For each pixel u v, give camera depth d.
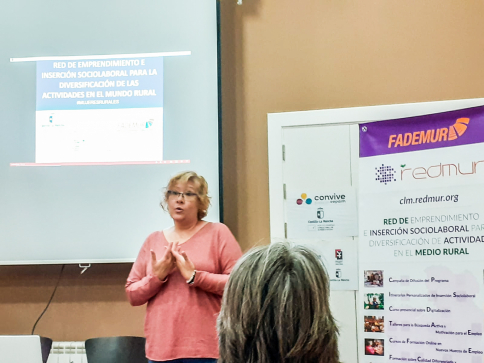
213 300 1.98
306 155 2.21
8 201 2.24
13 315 2.25
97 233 2.18
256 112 2.28
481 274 1.53
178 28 2.26
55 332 2.22
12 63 2.31
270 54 2.31
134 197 2.18
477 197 1.56
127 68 2.26
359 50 2.26
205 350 1.93
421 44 2.23
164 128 2.21
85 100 2.26
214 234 2.08
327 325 0.93
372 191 1.71
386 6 2.27
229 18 2.34
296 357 0.90
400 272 1.64
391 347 1.61
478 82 2.17
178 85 2.23
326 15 2.30
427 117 1.67
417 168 1.66
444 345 1.54
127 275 2.23
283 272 0.94
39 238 2.21
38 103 2.28
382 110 2.19
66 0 2.32
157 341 1.96
